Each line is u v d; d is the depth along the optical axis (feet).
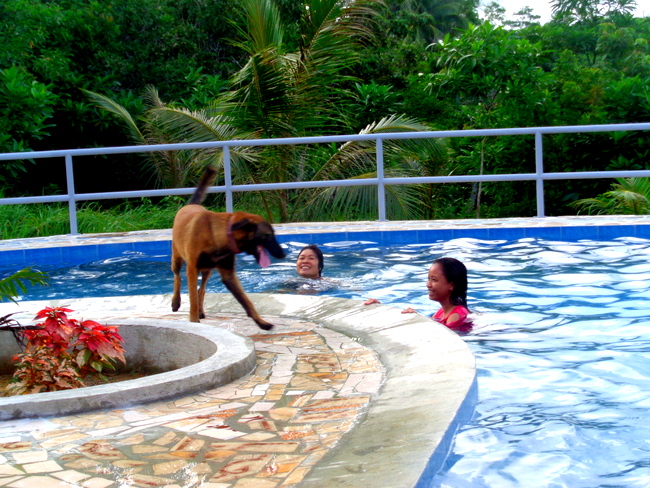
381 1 36.29
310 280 19.90
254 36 35.60
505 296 16.96
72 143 50.01
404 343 12.04
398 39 66.69
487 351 12.33
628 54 95.81
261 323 13.67
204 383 9.97
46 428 8.55
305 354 11.89
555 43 92.58
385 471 6.58
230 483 6.71
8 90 40.93
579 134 39.14
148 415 8.96
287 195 36.09
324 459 7.19
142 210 39.45
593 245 23.71
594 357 11.61
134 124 43.93
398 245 25.54
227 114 34.63
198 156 35.50
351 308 14.94
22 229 33.94
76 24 50.88
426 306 16.70
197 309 13.55
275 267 23.04
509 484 6.92
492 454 7.63
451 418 7.98
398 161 37.14
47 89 45.78
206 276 14.80
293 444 7.72
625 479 6.95
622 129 27.89
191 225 13.37
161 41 55.83
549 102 39.81
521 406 9.29
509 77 40.57
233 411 9.01
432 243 25.55
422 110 45.73
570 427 8.39
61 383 10.72
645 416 8.71
